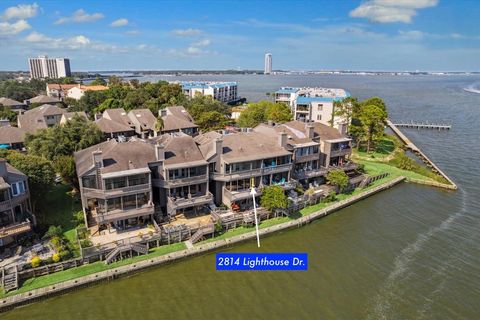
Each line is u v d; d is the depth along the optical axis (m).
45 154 54.94
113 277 37.28
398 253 44.50
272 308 34.53
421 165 80.50
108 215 42.19
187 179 48.19
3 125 78.94
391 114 152.88
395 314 34.28
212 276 39.00
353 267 41.50
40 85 185.25
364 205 58.81
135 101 119.06
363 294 36.94
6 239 38.91
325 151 64.75
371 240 47.56
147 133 83.50
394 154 87.31
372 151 88.75
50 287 34.50
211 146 52.53
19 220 41.06
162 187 47.28
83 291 35.62
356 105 90.69
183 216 48.94
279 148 56.03
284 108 98.88
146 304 34.38
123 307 33.88
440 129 121.44
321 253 44.31
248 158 51.59
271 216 51.47
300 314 33.88
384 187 65.50
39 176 45.19
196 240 43.78
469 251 44.91
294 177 58.97
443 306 35.41
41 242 40.66
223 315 33.34
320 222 52.59
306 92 131.88
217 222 45.72
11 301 32.56
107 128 77.38
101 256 39.06
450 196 62.50
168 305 34.38
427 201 60.44
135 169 44.34
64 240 41.44
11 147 71.69
